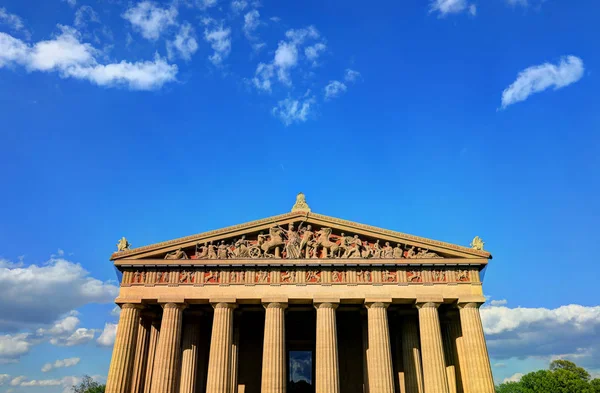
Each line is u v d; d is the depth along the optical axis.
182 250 58.47
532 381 137.62
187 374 60.22
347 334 69.81
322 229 59.41
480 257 58.31
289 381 68.19
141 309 58.06
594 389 126.62
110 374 52.59
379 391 52.41
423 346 54.72
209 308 61.72
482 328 55.75
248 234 59.53
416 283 57.16
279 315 55.41
